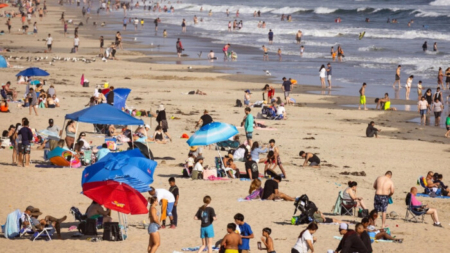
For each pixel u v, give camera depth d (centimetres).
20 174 3488
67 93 6588
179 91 7131
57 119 5088
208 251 2275
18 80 6944
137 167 2555
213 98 6762
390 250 2486
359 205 3203
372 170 4022
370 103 6806
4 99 5378
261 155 4341
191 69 9031
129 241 2467
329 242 2544
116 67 8856
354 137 5100
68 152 3716
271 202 3158
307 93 7394
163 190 2655
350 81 8269
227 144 4431
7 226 2464
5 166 3650
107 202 2375
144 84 7556
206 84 7712
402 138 5191
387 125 5722
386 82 8188
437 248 2536
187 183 3500
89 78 7762
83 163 3759
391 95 7288
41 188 3219
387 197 2820
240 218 2194
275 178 3216
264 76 8500
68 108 5659
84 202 2991
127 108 5344
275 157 3700
